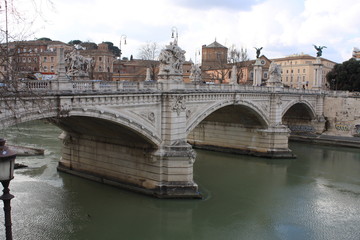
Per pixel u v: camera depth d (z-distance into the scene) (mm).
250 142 48094
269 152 46594
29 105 18703
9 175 8930
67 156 35875
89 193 30328
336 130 63031
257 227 25531
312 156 49844
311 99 60500
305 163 45344
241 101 40156
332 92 66875
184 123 30562
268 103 46531
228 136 49656
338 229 25562
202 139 51938
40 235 22859
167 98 28781
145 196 29719
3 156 8688
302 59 112062
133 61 94750
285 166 43406
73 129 32250
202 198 30266
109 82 23984
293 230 25234
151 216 26672
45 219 25219
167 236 23812
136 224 25297
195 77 42969
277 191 33656
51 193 30125
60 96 20312
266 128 46750
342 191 34281
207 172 39531
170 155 28766
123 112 25547
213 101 35719
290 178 38281
